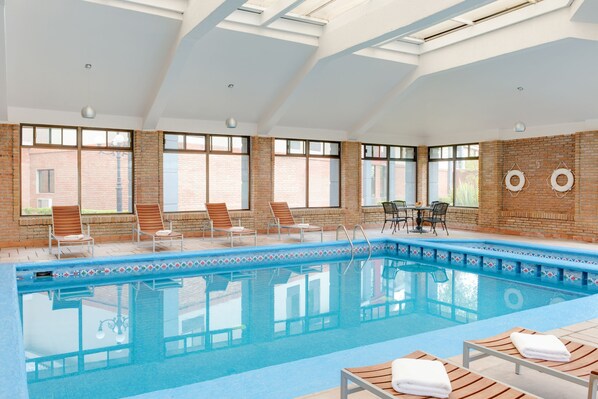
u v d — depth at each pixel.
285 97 11.10
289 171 13.62
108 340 5.07
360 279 8.44
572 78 10.01
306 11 8.77
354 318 6.00
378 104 12.52
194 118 11.85
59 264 7.93
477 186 14.23
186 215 11.77
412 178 15.73
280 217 12.31
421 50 10.64
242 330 5.46
